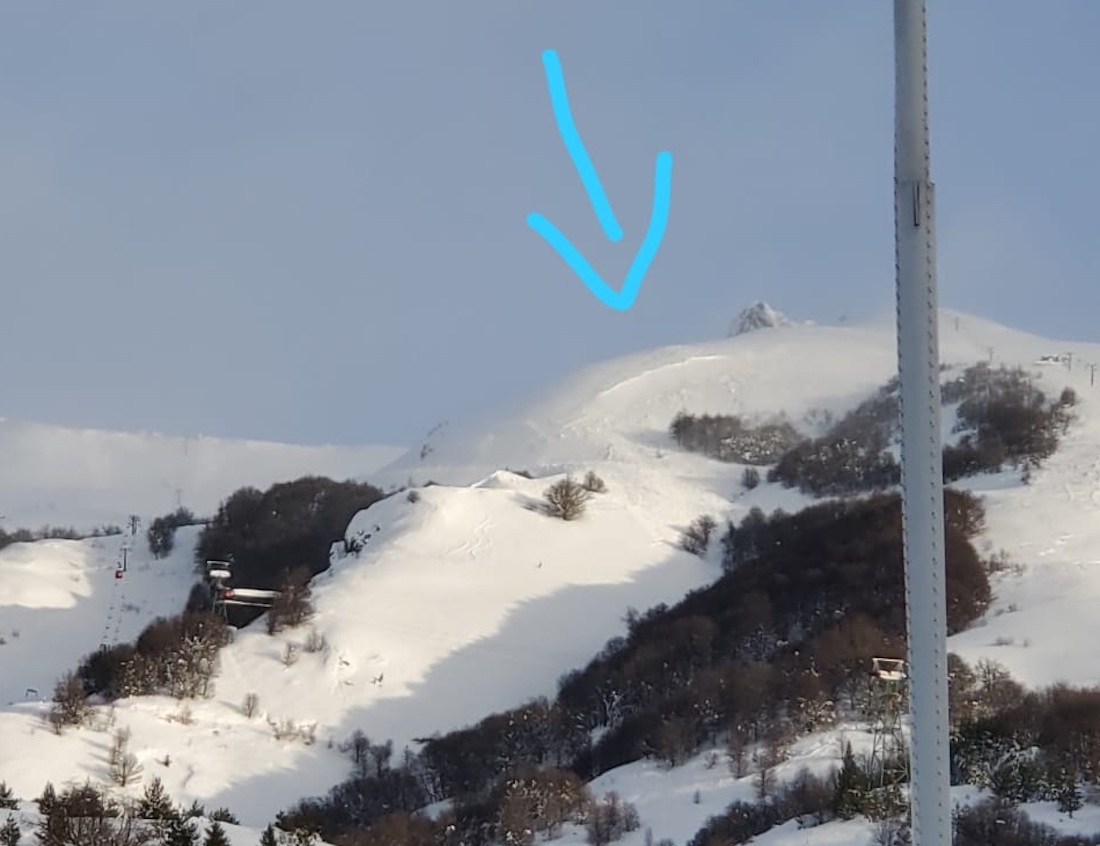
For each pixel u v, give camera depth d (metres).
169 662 163.25
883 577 168.00
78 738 140.50
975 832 82.19
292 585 195.00
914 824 17.84
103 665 164.50
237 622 198.88
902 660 125.38
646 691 150.25
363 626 185.88
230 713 158.12
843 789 90.62
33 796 123.50
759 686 130.62
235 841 69.38
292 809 131.00
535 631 194.62
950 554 181.38
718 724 128.75
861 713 123.12
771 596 171.00
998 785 91.56
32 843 63.19
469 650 185.00
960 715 111.56
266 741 151.25
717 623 166.38
